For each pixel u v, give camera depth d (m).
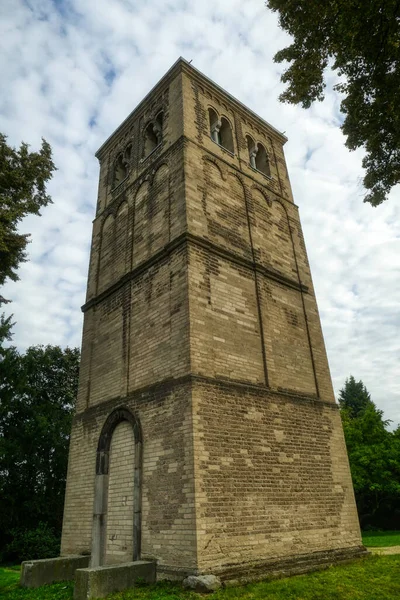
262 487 12.75
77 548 14.69
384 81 11.21
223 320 14.64
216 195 17.44
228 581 10.48
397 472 35.69
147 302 15.80
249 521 11.94
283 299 17.62
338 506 14.77
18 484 28.03
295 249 20.08
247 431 13.23
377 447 36.09
